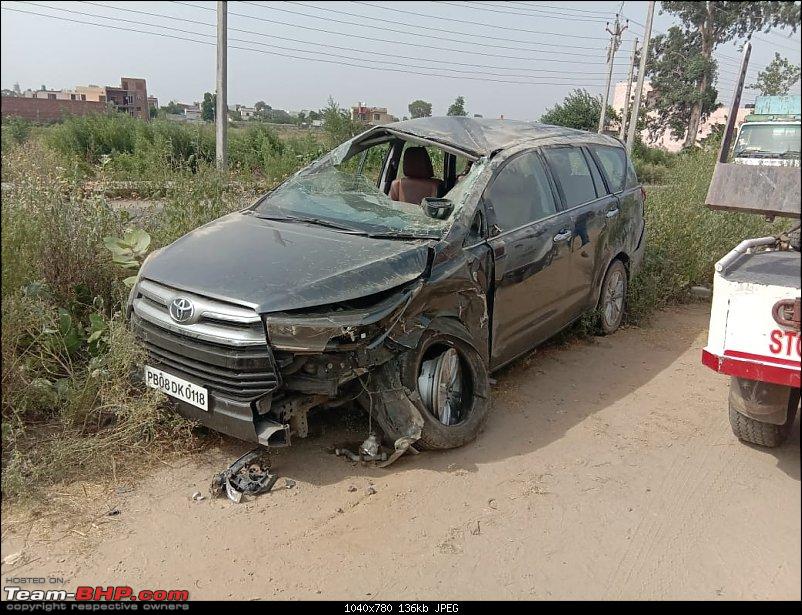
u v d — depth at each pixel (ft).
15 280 13.24
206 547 9.87
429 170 16.98
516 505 11.13
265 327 10.56
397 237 13.24
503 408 14.90
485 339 13.80
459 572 9.49
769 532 10.51
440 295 12.43
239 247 12.67
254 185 22.89
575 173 18.01
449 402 13.10
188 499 11.07
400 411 11.94
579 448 13.17
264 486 11.33
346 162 16.51
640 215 21.15
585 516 10.88
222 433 11.89
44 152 18.13
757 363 10.92
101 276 16.17
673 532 10.50
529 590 9.18
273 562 9.59
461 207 13.61
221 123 47.55
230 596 8.91
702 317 22.98
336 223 14.03
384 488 11.52
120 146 63.05
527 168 15.80
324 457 12.51
